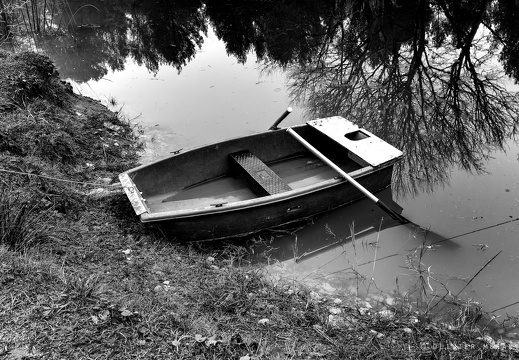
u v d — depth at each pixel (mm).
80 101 8133
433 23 11352
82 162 6543
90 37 11273
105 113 7988
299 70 9891
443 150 7527
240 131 7918
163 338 3740
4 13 9984
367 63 9984
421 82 9242
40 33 11094
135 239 5238
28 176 5434
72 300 3842
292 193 5562
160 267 4832
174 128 7941
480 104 8602
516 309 4789
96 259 4688
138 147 7336
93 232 5152
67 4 12516
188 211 5141
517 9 11516
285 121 8211
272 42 11102
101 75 9703
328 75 9633
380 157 6176
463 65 9750
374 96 8891
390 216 5965
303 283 5074
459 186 6660
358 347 4109
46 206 5168
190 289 4559
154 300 4172
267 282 4906
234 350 3785
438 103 8641
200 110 8508
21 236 4488
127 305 3979
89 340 3562
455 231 5828
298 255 5551
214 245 5562
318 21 11766
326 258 5504
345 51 10508
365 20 11531
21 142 5977
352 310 4676
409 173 6980
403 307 4777
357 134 6766
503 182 6695
